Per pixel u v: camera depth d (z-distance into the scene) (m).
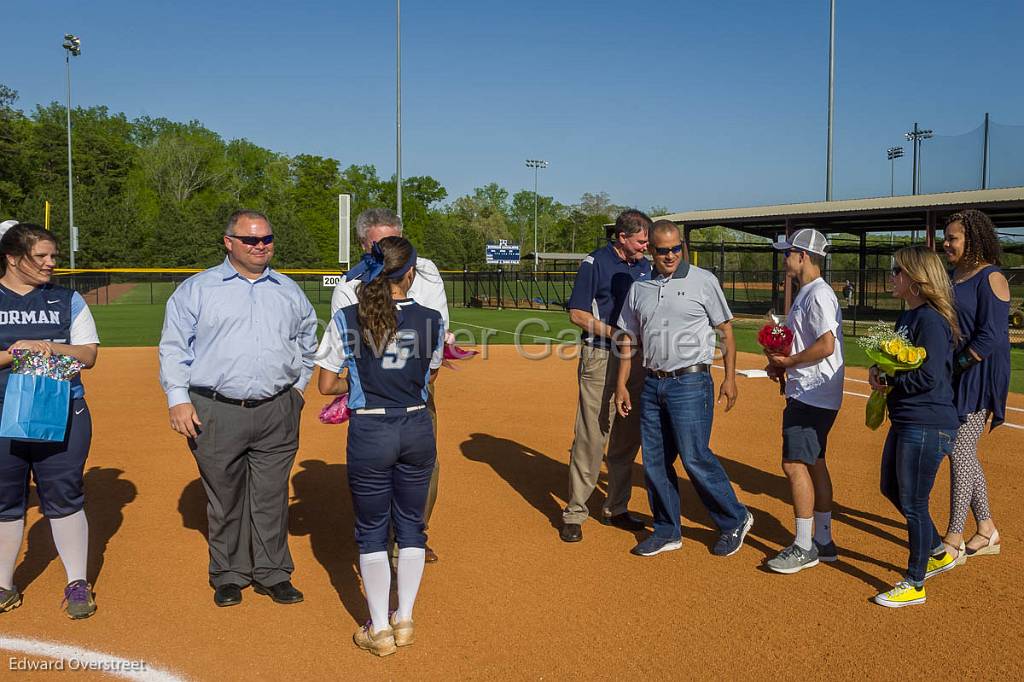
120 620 3.93
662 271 4.66
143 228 65.56
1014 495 5.88
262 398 4.07
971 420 4.52
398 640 3.60
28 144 68.75
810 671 3.41
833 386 4.39
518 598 4.19
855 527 5.29
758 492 6.08
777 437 7.95
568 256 44.41
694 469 4.70
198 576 4.48
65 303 3.99
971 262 4.53
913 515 4.03
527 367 13.71
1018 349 16.66
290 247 69.81
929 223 22.66
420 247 95.62
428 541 5.07
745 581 4.41
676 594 4.23
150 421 8.71
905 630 3.80
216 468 4.07
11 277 3.90
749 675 3.38
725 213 29.25
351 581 4.45
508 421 8.93
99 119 95.81
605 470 6.93
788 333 4.39
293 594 4.15
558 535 5.20
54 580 4.40
